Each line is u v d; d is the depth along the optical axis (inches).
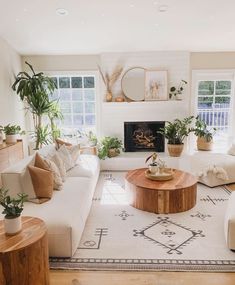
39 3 138.9
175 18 158.2
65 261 92.9
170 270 88.3
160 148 226.5
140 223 121.1
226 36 185.6
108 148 207.5
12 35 176.2
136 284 82.1
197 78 221.0
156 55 213.5
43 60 215.9
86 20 159.0
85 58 216.7
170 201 129.6
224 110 228.8
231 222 96.9
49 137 213.8
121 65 215.2
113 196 155.1
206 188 167.2
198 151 223.0
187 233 112.0
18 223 76.8
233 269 88.8
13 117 198.1
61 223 92.7
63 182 132.6
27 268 71.9
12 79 197.0
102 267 89.9
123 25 166.7
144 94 218.2
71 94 225.0
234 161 176.2
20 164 121.2
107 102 216.5
